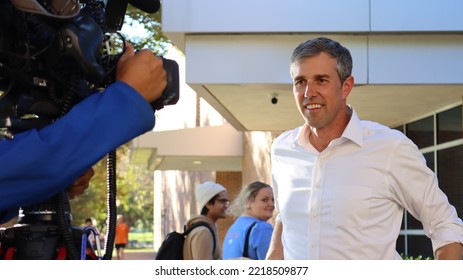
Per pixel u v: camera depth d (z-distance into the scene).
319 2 9.06
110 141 1.93
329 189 3.67
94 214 33.06
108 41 2.37
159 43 13.09
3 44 2.12
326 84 3.56
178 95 2.17
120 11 2.54
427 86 9.41
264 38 9.32
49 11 2.08
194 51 9.34
